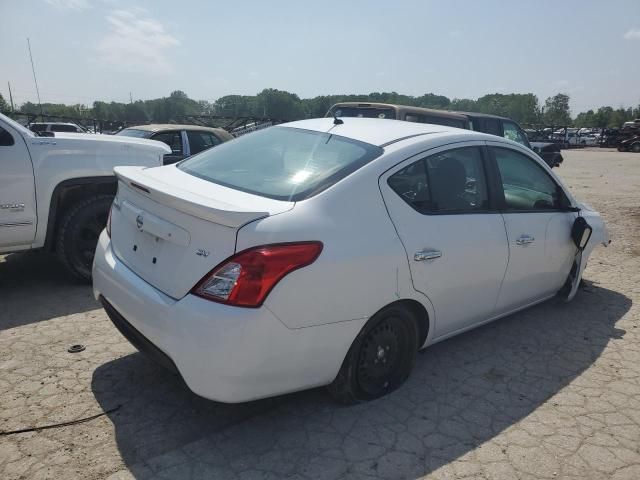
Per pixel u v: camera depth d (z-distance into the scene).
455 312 3.40
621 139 38.94
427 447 2.72
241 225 2.38
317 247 2.52
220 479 2.42
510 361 3.74
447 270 3.17
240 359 2.35
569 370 3.64
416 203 3.06
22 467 2.43
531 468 2.60
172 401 3.03
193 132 9.66
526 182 4.01
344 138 3.24
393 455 2.65
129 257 2.89
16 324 3.97
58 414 2.85
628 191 14.04
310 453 2.63
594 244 4.68
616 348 4.01
